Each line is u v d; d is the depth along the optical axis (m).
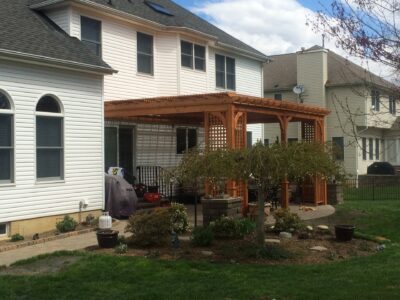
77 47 14.09
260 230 9.42
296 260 8.99
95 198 13.95
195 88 19.66
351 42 6.83
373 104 22.08
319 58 30.84
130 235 11.38
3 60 11.48
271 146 8.98
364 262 8.84
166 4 21.94
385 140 34.09
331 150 9.53
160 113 14.48
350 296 6.65
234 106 13.27
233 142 13.11
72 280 7.44
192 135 21.02
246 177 8.79
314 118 18.03
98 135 14.05
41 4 15.28
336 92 30.55
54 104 12.87
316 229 12.05
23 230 11.97
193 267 8.27
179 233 11.24
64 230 12.04
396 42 6.48
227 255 9.14
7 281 7.40
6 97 11.66
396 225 13.35
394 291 6.91
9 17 13.70
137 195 16.67
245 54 23.16
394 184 27.42
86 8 15.70
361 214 15.49
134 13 17.39
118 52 17.03
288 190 16.80
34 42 12.73
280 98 33.31
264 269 8.16
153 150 18.97
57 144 12.94
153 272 7.85
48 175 12.73
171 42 18.69
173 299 6.57
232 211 12.46
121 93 17.09
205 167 9.13
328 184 18.55
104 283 7.29
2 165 11.63
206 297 6.63
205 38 19.91
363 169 31.22
